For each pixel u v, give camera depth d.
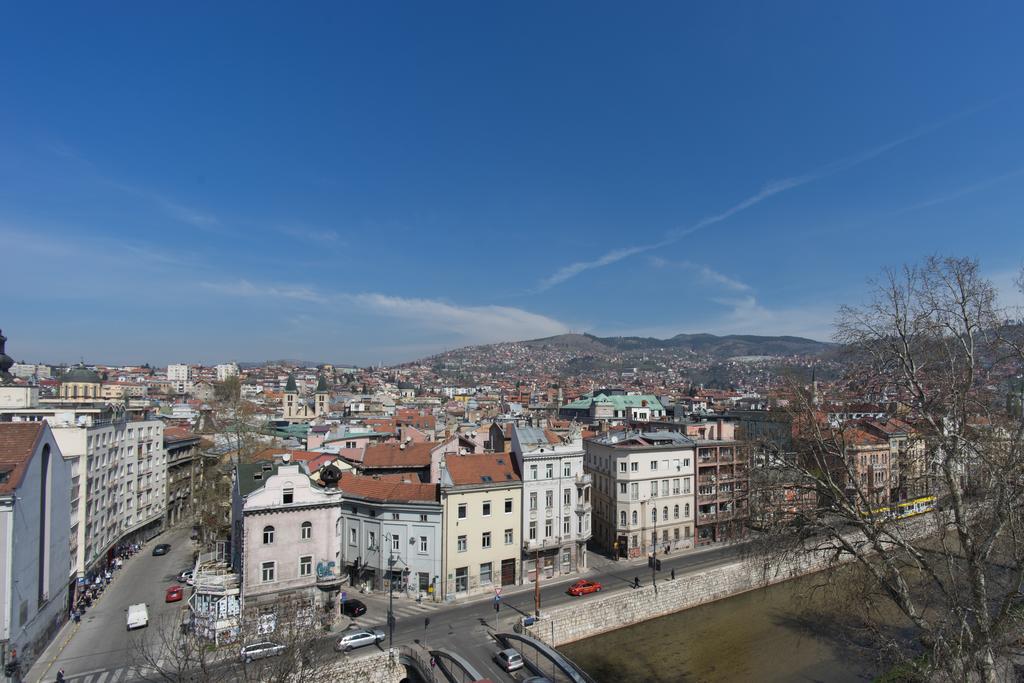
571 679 51.41
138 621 63.84
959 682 35.69
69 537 67.75
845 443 48.41
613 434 105.44
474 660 55.97
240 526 67.75
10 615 49.97
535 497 80.81
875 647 55.41
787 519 48.41
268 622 58.56
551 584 78.94
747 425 110.69
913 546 44.94
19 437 56.59
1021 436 36.62
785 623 73.62
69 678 52.28
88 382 161.00
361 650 57.31
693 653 66.12
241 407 137.25
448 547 73.00
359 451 99.50
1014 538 35.09
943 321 41.78
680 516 97.50
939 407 42.00
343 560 78.06
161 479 110.94
